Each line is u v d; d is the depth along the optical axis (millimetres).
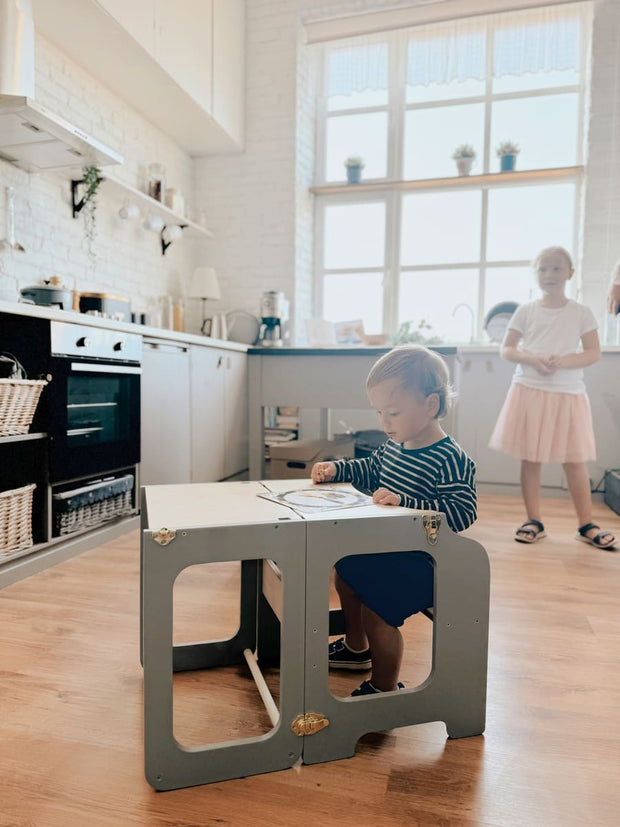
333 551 917
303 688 930
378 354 2705
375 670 1090
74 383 2100
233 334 4148
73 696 1156
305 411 3996
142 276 3619
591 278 3641
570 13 3705
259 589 1297
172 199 3674
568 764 960
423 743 1017
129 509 2459
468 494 1081
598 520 2797
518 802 865
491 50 3891
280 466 2518
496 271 4113
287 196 4066
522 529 2398
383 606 1045
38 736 1021
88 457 2166
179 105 3416
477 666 1030
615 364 3252
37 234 2730
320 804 853
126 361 2381
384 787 894
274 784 898
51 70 2797
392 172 4250
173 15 3084
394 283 4297
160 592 840
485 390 3482
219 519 895
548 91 3906
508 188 4047
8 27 2076
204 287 3926
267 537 881
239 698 1172
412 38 4008
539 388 2410
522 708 1134
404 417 1086
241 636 1325
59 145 2369
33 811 832
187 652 1291
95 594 1724
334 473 1223
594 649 1394
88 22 2600
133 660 1311
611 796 882
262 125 4078
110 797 863
